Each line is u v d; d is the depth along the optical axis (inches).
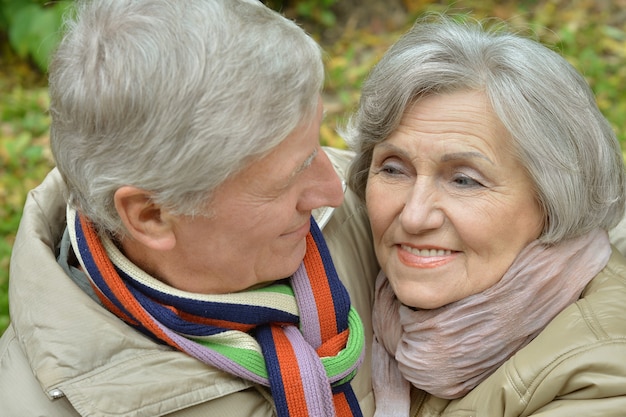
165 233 53.5
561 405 55.8
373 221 64.6
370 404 67.4
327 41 199.9
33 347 54.9
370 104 62.3
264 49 48.6
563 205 59.3
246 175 51.3
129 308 55.3
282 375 56.3
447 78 57.9
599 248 63.5
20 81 190.5
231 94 47.6
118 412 51.8
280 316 60.0
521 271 60.8
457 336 61.9
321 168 56.9
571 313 59.4
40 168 156.3
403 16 205.9
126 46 48.0
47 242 63.0
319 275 62.2
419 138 59.6
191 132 47.9
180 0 49.0
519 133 57.5
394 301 68.5
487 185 59.3
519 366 57.6
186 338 56.2
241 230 53.7
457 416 61.8
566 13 201.2
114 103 48.1
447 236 60.9
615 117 157.4
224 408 56.8
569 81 60.1
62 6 180.7
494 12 203.2
